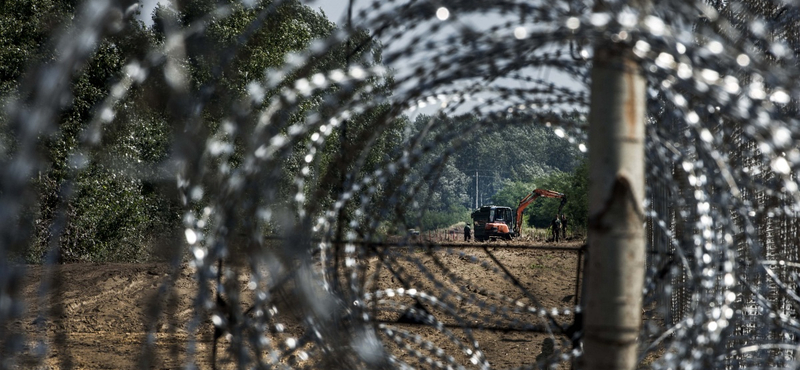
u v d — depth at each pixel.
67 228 56.88
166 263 46.56
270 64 70.12
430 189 11.15
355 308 10.32
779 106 8.45
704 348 7.45
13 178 5.38
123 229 64.50
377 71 6.76
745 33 11.02
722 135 9.02
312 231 9.52
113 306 32.00
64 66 5.47
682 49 6.01
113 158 60.78
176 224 59.19
